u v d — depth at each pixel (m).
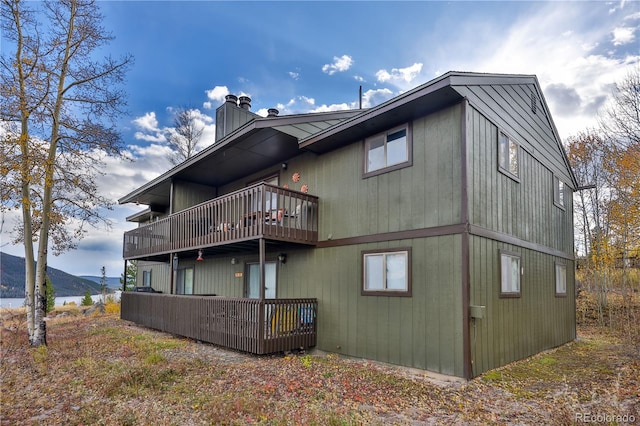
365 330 7.75
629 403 4.93
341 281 8.42
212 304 9.29
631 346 9.66
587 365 7.59
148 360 7.14
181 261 15.27
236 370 6.60
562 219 11.70
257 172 12.02
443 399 5.21
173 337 10.77
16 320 9.77
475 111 7.05
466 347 6.14
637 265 15.47
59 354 8.11
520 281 8.36
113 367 6.75
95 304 21.42
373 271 7.79
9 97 8.98
